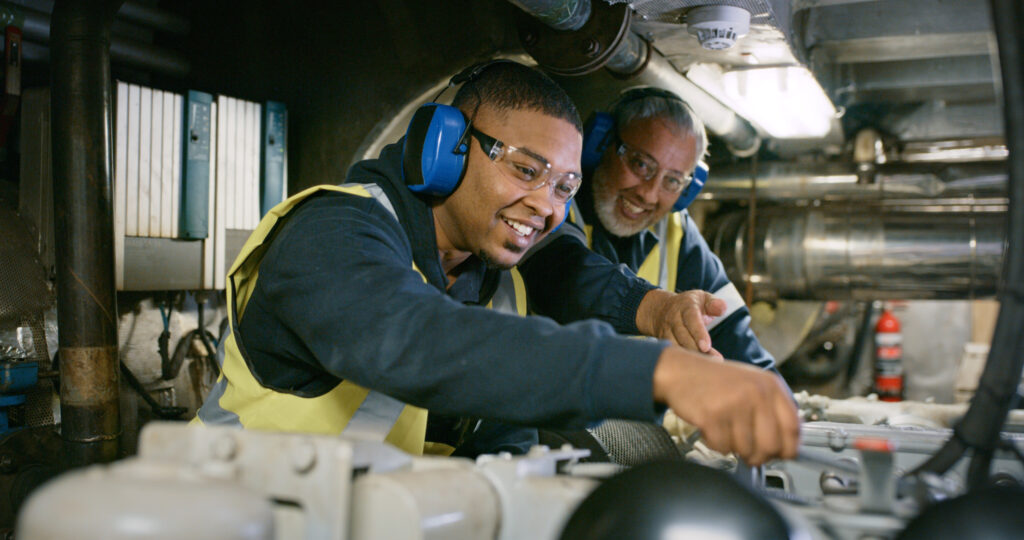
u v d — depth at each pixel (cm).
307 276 119
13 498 231
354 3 315
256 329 147
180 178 289
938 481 96
